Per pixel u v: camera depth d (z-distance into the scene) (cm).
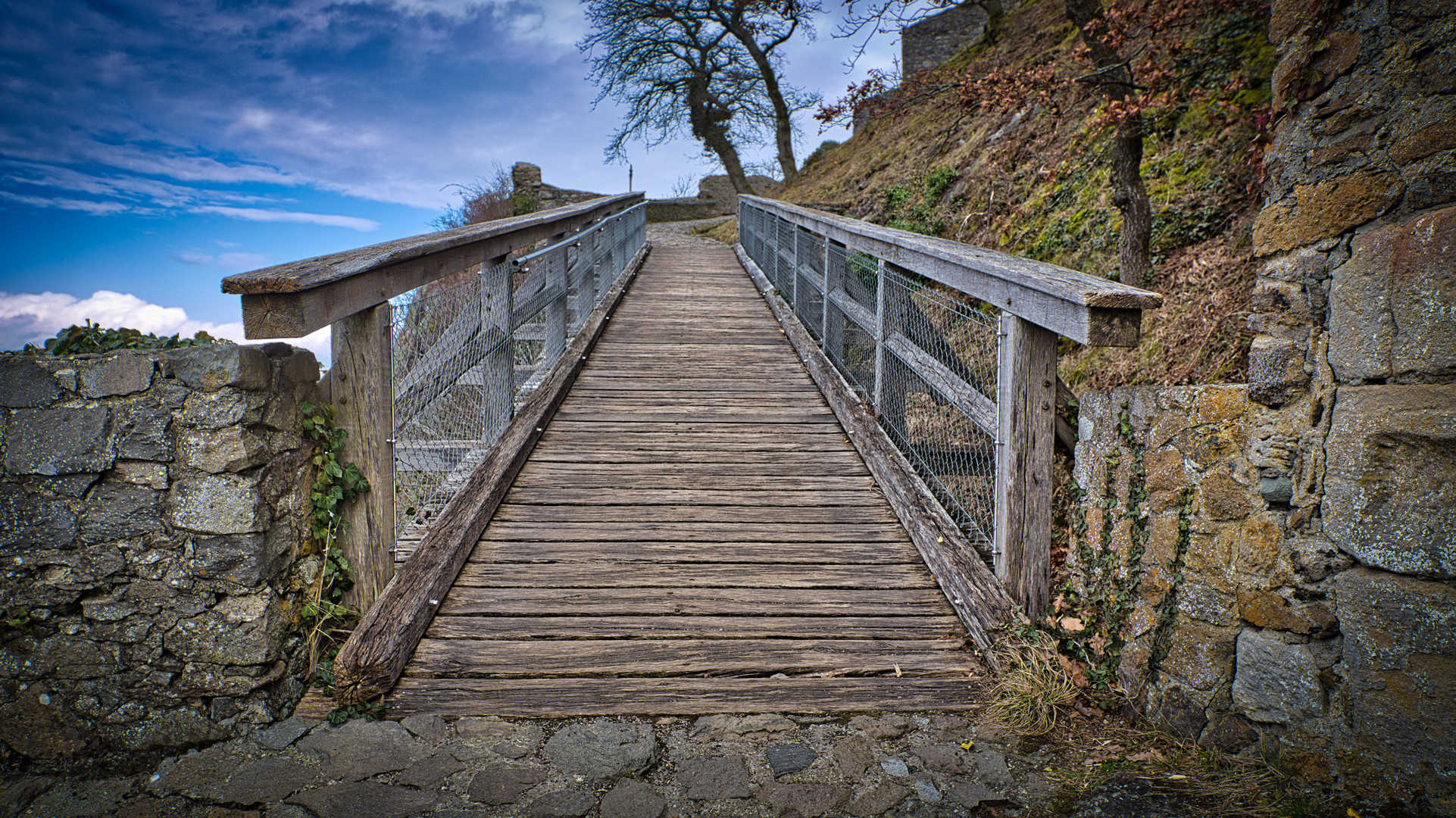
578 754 227
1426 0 167
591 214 842
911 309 417
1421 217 164
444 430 363
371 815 199
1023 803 205
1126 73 455
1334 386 184
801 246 733
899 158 1174
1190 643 220
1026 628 274
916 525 354
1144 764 214
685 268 1049
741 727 241
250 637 234
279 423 246
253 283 223
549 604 303
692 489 404
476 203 1981
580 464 432
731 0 1847
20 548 228
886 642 288
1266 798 190
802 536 361
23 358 224
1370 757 175
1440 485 161
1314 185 191
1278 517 196
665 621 296
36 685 233
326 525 265
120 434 227
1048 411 289
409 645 269
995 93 464
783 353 646
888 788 212
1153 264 512
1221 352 404
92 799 211
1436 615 162
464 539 330
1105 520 257
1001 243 695
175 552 231
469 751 228
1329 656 185
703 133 2248
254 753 227
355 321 273
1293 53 197
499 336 440
